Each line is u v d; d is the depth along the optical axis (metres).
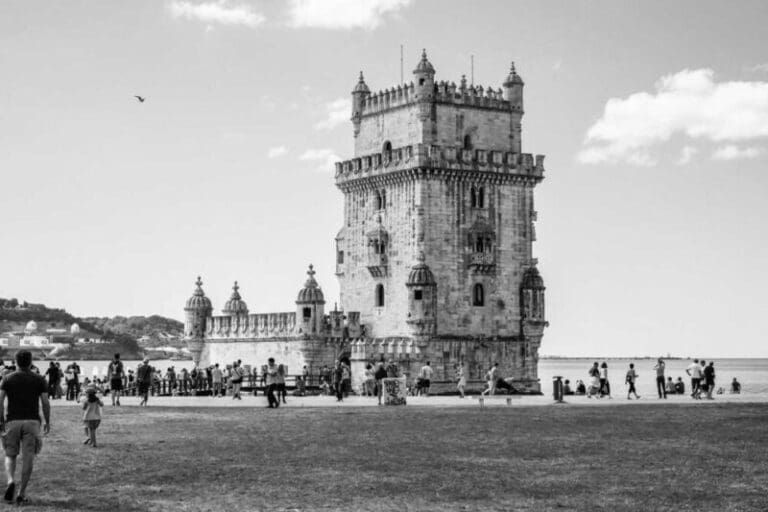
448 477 42.31
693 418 66.94
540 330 122.38
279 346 125.75
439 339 116.88
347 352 121.56
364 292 123.81
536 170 123.81
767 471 44.03
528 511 35.66
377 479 41.78
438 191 118.31
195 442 53.62
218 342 137.12
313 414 71.38
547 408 77.38
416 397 98.88
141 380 83.06
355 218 125.56
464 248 119.56
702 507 36.31
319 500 37.38
